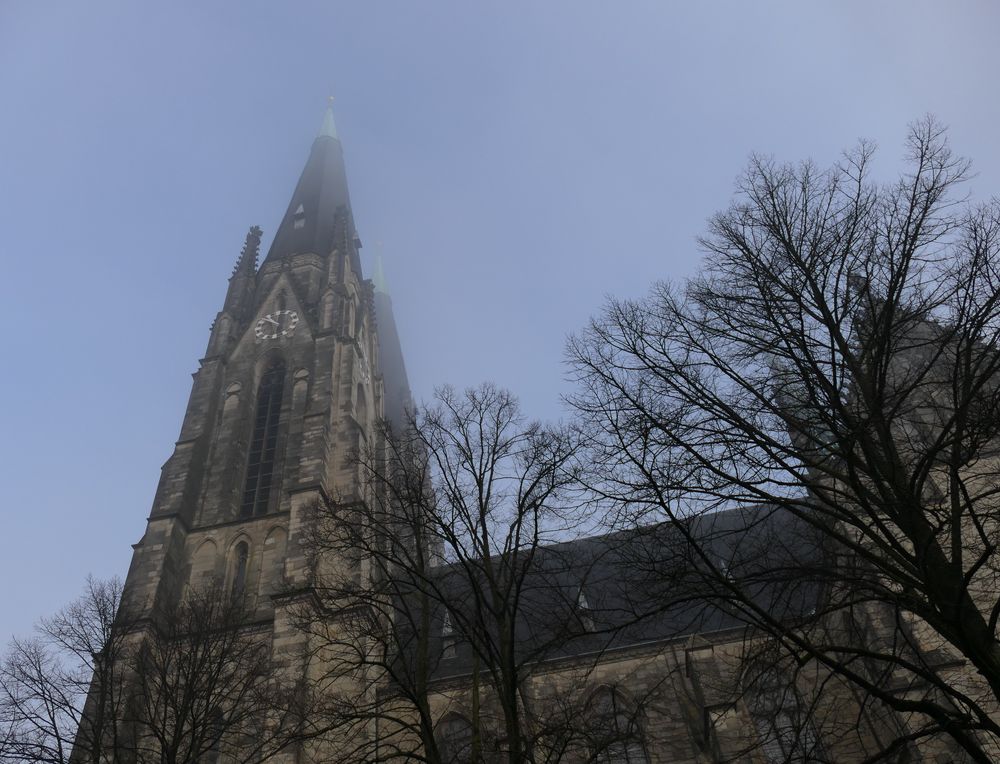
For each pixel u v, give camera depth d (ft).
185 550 156.04
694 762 112.27
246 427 188.03
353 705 79.82
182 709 92.53
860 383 53.98
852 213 59.52
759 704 57.77
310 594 123.34
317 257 252.01
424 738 66.59
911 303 55.36
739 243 62.49
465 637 71.20
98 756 85.40
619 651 127.24
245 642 120.37
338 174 339.98
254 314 224.53
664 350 61.26
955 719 46.26
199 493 170.60
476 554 75.20
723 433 55.42
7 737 84.94
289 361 203.82
